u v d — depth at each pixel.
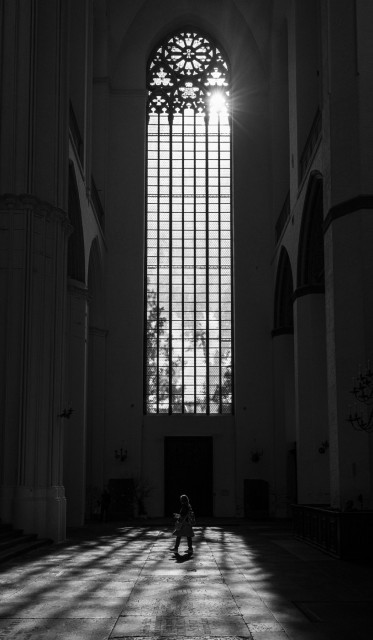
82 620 8.96
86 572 13.25
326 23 20.75
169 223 35.31
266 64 35.09
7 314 19.12
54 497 19.12
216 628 8.52
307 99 27.02
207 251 35.16
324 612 9.52
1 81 19.89
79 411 25.91
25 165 19.67
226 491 32.97
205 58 36.66
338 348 19.09
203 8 35.44
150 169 35.75
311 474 25.36
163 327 34.50
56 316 19.91
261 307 33.88
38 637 8.06
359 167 19.38
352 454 18.48
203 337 34.50
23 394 18.89
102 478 31.86
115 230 34.06
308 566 14.42
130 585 11.72
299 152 26.72
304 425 25.77
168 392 34.03
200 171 35.81
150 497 32.84
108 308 33.47
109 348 33.22
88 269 29.73
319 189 23.92
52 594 10.83
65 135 20.95
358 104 19.66
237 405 33.22
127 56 35.34
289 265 31.38
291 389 32.25
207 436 33.47
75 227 25.69
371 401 18.41
